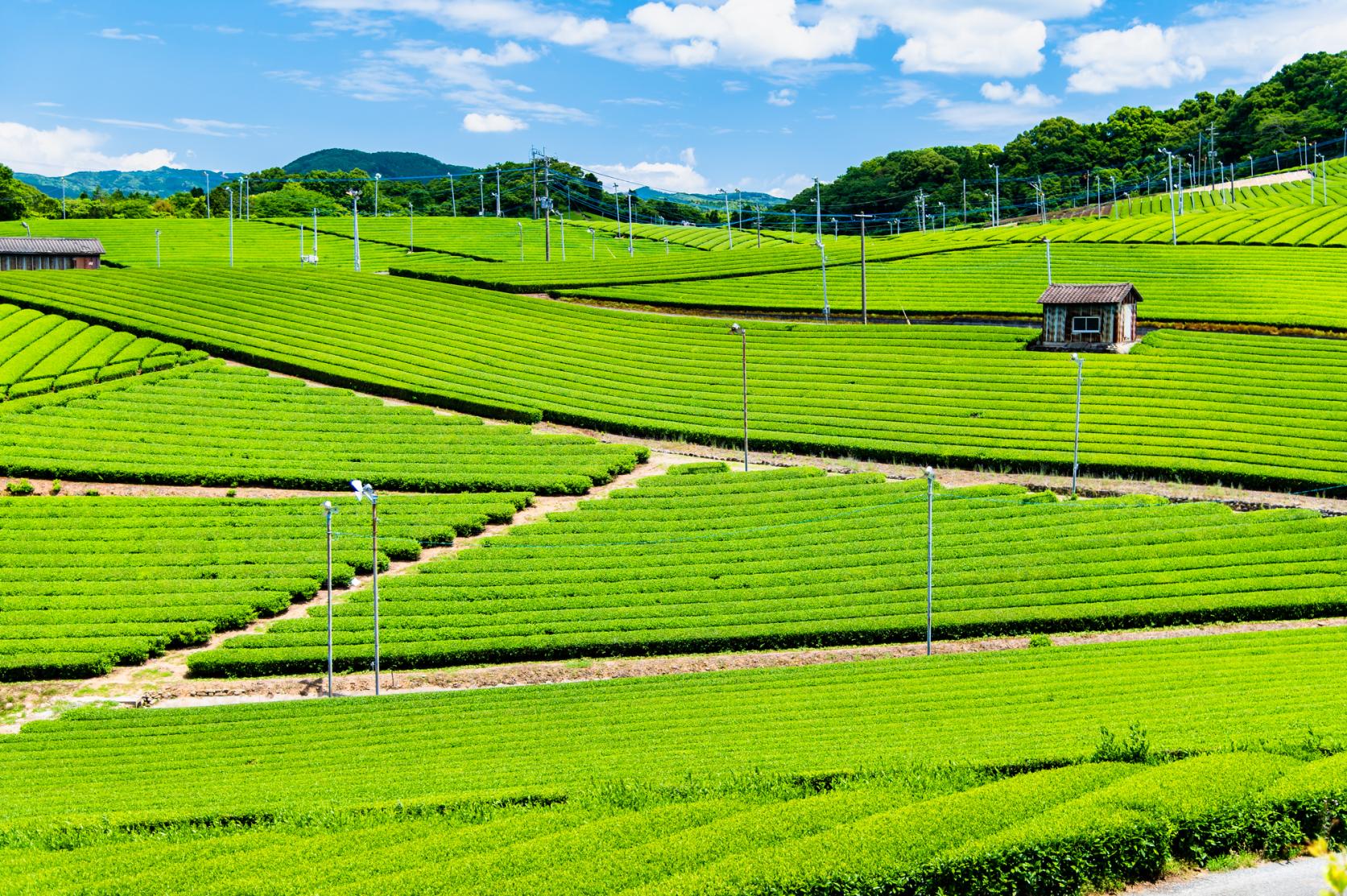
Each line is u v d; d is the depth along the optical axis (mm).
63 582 67250
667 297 130750
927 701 50250
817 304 124250
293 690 58844
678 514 77625
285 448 87562
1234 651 54938
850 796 34500
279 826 36906
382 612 65188
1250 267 128250
